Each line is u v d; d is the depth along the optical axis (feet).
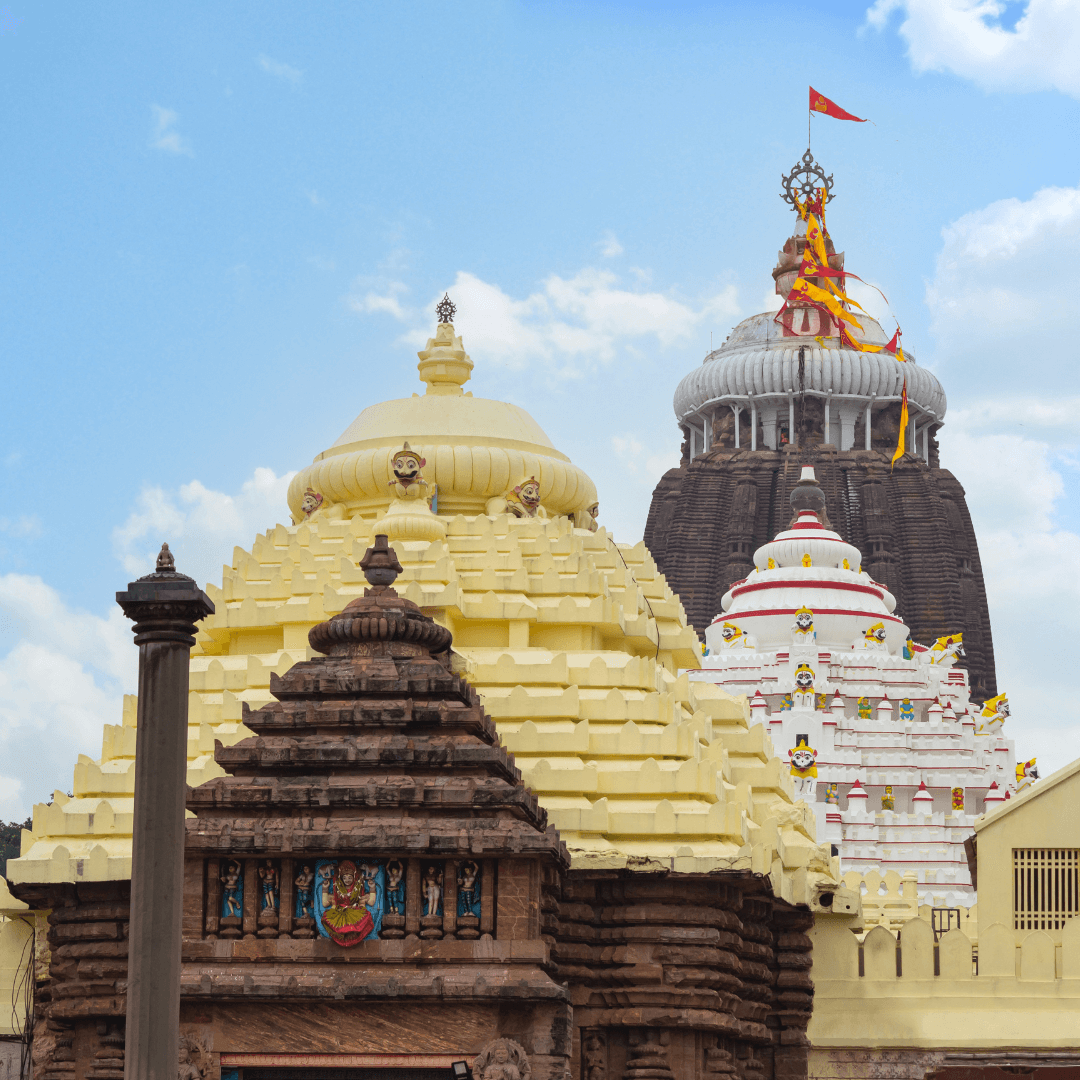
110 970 108.78
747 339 642.22
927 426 631.97
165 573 72.43
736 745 136.98
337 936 95.45
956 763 308.40
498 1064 92.73
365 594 107.65
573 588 125.70
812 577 344.69
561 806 111.34
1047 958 140.87
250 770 99.91
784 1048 127.54
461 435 140.56
